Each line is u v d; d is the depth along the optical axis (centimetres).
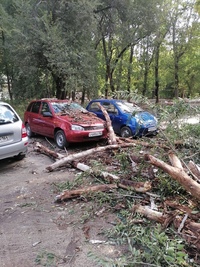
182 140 482
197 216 273
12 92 1803
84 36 1334
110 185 383
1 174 524
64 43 1234
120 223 301
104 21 1675
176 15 2116
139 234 265
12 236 294
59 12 1264
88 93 1544
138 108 609
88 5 1236
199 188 286
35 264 244
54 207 364
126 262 220
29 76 1388
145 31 1677
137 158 453
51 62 1206
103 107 854
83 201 376
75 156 537
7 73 1889
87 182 434
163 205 320
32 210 358
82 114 799
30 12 1244
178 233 255
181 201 325
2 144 526
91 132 714
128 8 1530
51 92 1634
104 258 230
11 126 543
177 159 378
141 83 2344
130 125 793
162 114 425
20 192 423
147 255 225
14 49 1306
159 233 252
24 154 594
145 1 1538
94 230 300
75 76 1266
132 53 2078
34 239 287
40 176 501
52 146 758
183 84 2797
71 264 242
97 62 1580
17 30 1194
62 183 445
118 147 568
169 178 361
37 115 845
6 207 370
